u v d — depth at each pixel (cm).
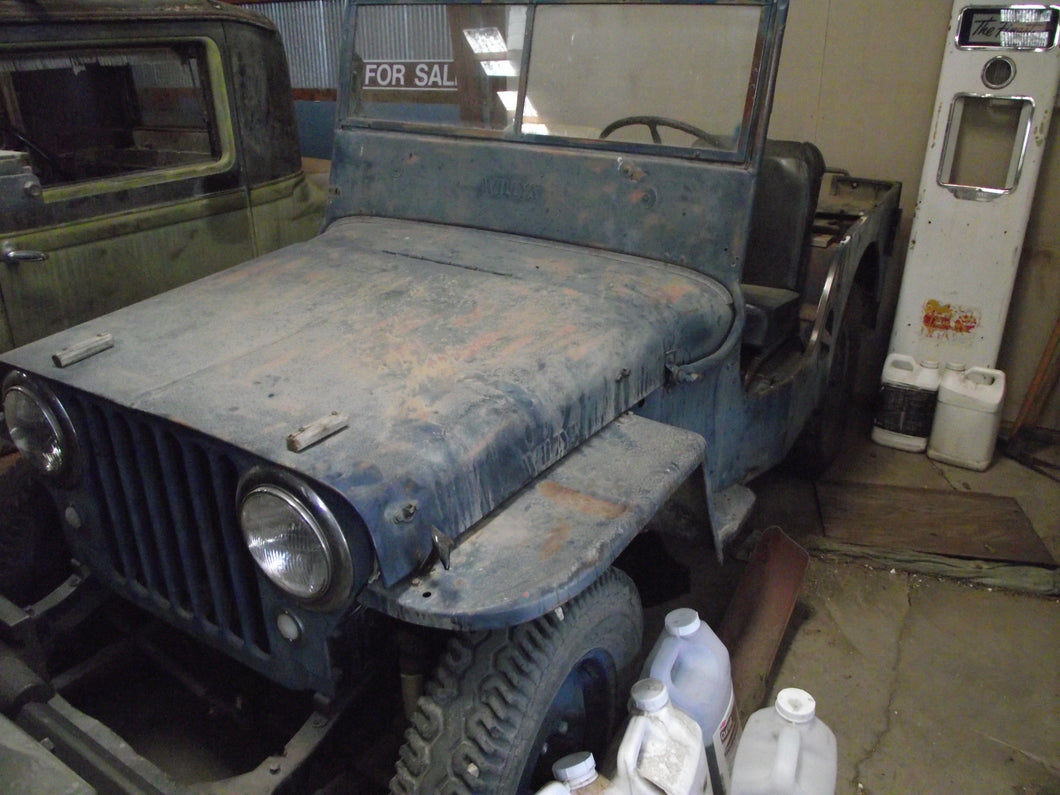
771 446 276
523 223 240
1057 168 358
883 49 383
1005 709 247
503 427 161
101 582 199
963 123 368
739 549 308
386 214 262
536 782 179
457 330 188
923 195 365
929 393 373
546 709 160
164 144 345
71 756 163
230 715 198
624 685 195
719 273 221
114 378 172
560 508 162
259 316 197
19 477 213
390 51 252
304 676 163
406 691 167
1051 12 326
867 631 278
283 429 151
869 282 359
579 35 224
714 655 194
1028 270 377
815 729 197
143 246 308
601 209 230
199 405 159
